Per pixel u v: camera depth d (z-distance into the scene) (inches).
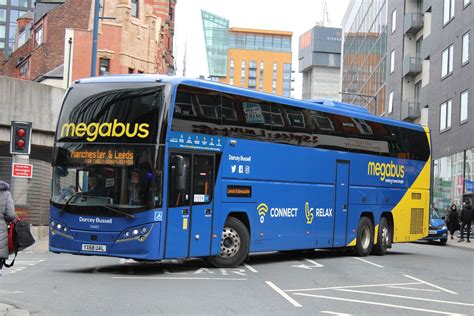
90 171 504.7
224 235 562.9
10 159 991.0
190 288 444.1
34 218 965.8
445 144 1576.0
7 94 1075.9
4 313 318.7
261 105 597.6
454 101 1517.0
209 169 540.1
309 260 686.5
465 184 1371.8
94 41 1038.4
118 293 412.8
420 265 686.5
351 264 656.4
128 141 498.3
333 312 368.5
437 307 403.2
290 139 628.1
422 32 1921.8
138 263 619.2
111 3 1892.2
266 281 494.6
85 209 498.9
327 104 716.0
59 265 595.2
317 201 662.5
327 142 680.4
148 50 2000.5
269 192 600.4
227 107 559.8
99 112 511.8
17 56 2433.6
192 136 523.2
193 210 523.2
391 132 792.3
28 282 458.0
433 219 1180.5
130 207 489.4
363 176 736.3
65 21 2065.7
